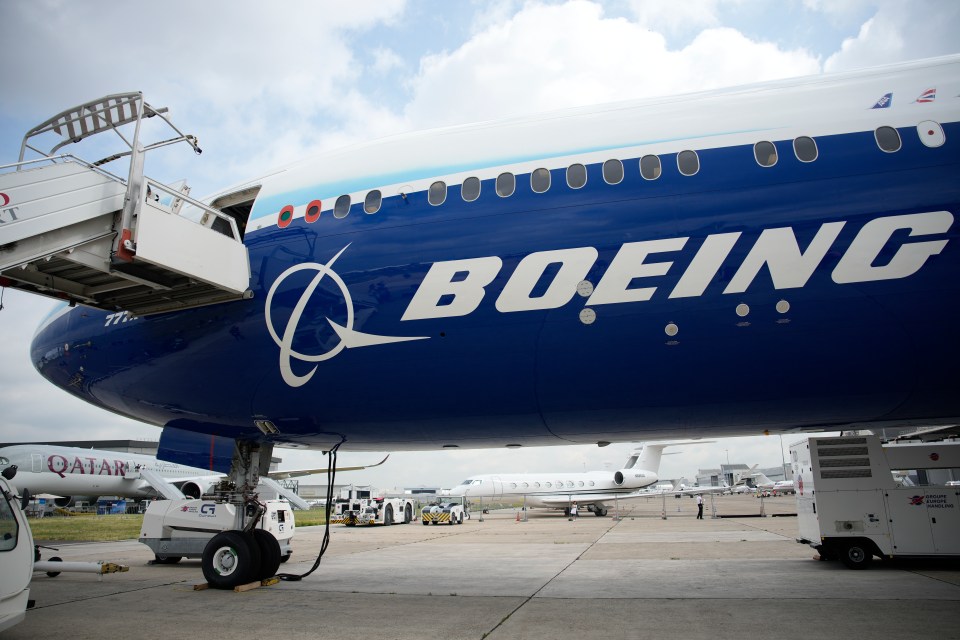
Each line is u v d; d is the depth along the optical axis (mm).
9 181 6676
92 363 9219
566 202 7082
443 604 8508
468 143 7902
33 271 7484
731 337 6531
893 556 11641
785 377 6727
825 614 7465
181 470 50219
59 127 8258
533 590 9781
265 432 9203
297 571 12656
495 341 7105
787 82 7422
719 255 6496
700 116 7219
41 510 48406
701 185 6758
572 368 7066
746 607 8008
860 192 6375
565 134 7543
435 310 7230
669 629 6773
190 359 8422
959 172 6301
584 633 6641
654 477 49938
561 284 6859
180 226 7438
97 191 7379
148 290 8203
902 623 6887
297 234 8070
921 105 6719
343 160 8492
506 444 9195
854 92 6992
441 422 8172
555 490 47062
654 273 6629
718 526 26859
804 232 6359
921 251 6137
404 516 37000
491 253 7137
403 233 7551
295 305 7812
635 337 6738
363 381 7750
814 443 12414
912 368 6492
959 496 11578
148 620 7473
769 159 6719
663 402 7270
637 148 7152
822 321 6312
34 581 11156
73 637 6609
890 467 11969
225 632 6812
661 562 13641
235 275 7977
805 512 13125
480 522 38188
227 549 9938
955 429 12953
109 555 16219
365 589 9938
